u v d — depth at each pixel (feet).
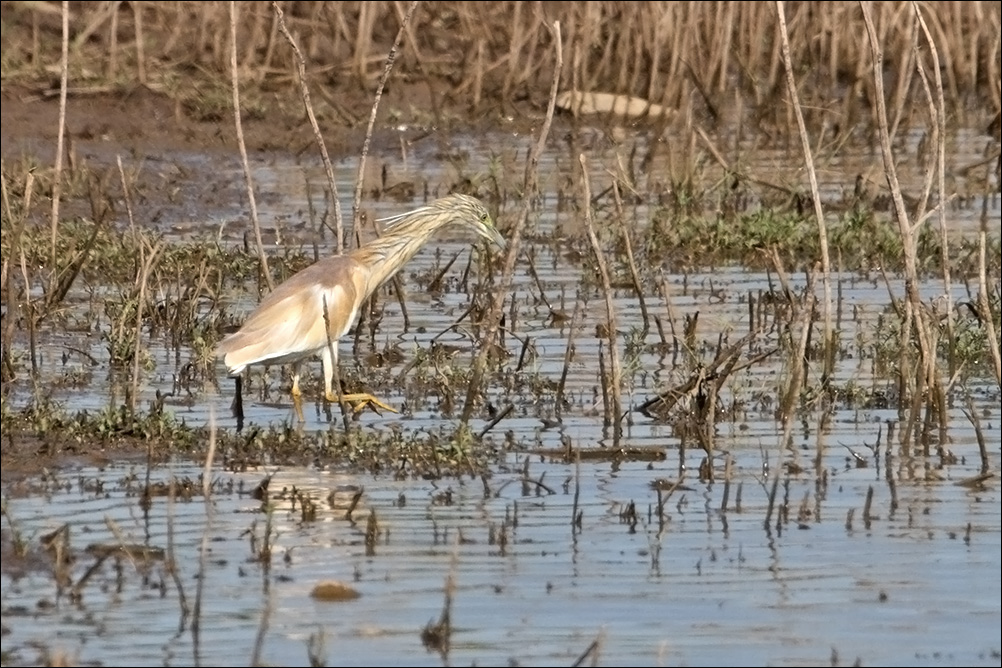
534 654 38.14
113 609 40.09
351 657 37.70
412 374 61.31
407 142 110.11
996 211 94.12
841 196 95.35
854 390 58.90
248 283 74.49
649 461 52.54
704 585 42.50
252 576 42.29
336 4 124.88
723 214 88.07
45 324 65.72
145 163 98.99
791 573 43.32
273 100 115.44
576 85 117.70
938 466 52.21
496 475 50.70
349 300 55.16
